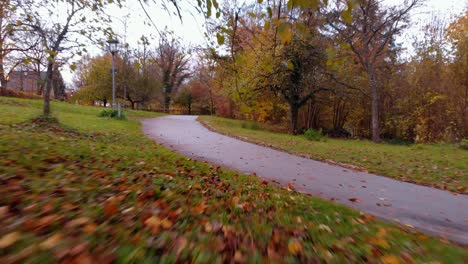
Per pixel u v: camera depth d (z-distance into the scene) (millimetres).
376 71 25422
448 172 8594
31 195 3525
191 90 54844
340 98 25859
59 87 48188
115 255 2410
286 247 3119
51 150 6449
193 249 2756
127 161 6887
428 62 22047
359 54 21297
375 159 10523
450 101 20031
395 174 8305
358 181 7594
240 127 23844
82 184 4344
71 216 3088
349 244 3424
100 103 49125
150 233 2957
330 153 11523
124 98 40344
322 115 30672
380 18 21016
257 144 13508
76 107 25703
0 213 2877
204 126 21406
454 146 15281
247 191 5832
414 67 23328
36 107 20938
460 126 19453
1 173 4172
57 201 3465
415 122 22750
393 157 11078
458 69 19344
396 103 24609
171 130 17359
